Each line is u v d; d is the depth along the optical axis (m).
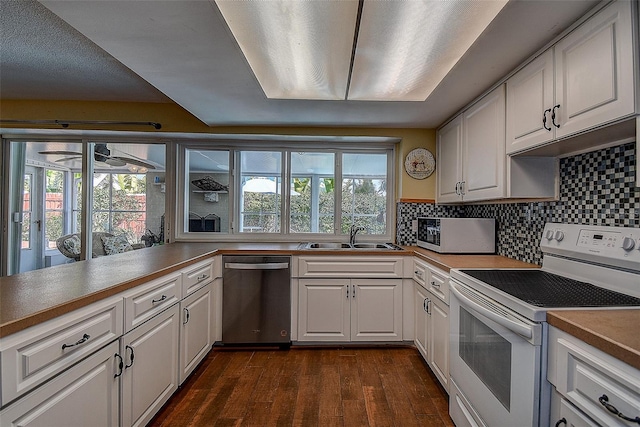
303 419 1.67
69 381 1.04
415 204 3.00
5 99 2.72
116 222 3.16
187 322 1.94
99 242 3.15
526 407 1.04
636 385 0.71
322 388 1.96
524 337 1.05
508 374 1.15
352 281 2.50
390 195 3.16
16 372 0.86
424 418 1.69
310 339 2.50
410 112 2.44
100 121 2.78
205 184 3.16
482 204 2.65
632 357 0.72
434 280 2.05
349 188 3.20
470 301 1.41
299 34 1.48
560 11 1.20
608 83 1.10
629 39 1.02
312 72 1.87
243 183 3.19
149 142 3.05
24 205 3.33
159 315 1.62
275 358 2.35
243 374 2.12
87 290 1.19
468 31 1.43
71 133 2.88
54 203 3.50
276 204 3.18
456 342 1.62
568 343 0.93
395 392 1.92
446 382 1.82
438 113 2.46
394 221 3.13
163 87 1.96
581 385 0.87
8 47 1.87
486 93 1.96
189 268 1.97
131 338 1.37
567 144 1.41
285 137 2.95
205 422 1.64
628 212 1.31
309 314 2.49
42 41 1.80
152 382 1.55
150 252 2.30
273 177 3.18
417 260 2.41
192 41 1.42
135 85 2.43
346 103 2.25
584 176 1.55
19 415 0.87
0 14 1.54
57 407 0.99
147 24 1.29
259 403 1.81
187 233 3.13
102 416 1.20
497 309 1.24
